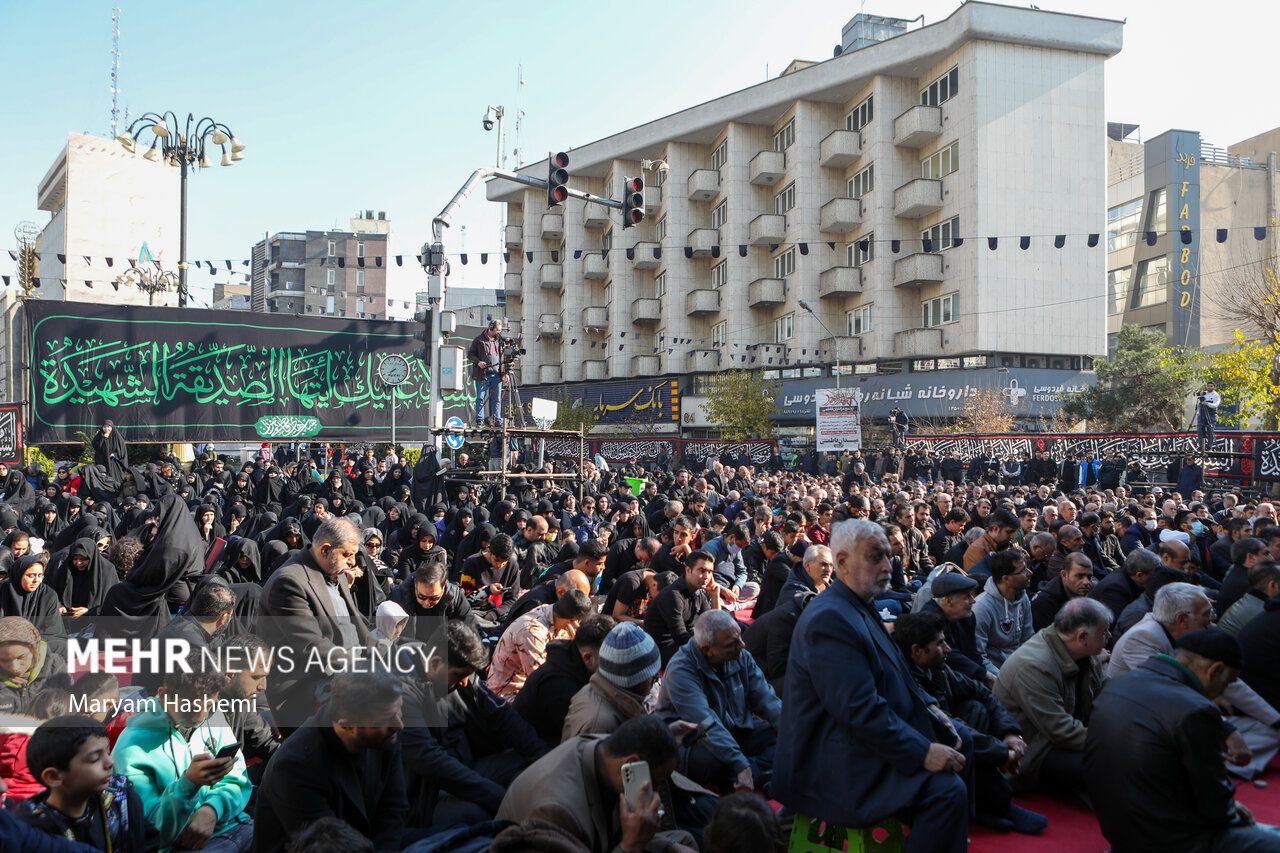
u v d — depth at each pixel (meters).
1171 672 3.71
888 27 45.84
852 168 40.28
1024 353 34.69
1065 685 4.73
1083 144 35.22
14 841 2.43
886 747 3.13
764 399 39.56
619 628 3.94
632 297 49.44
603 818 2.86
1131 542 9.62
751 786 4.27
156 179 49.34
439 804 3.96
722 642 4.55
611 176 50.22
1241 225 44.84
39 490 14.98
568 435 13.52
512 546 8.01
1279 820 4.28
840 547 3.48
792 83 40.50
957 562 7.74
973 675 5.16
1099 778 3.61
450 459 17.56
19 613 6.18
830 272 39.50
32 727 3.66
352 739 3.07
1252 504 12.74
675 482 17.94
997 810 4.34
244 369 19.64
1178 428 32.72
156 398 18.81
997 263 34.25
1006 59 34.53
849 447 20.88
